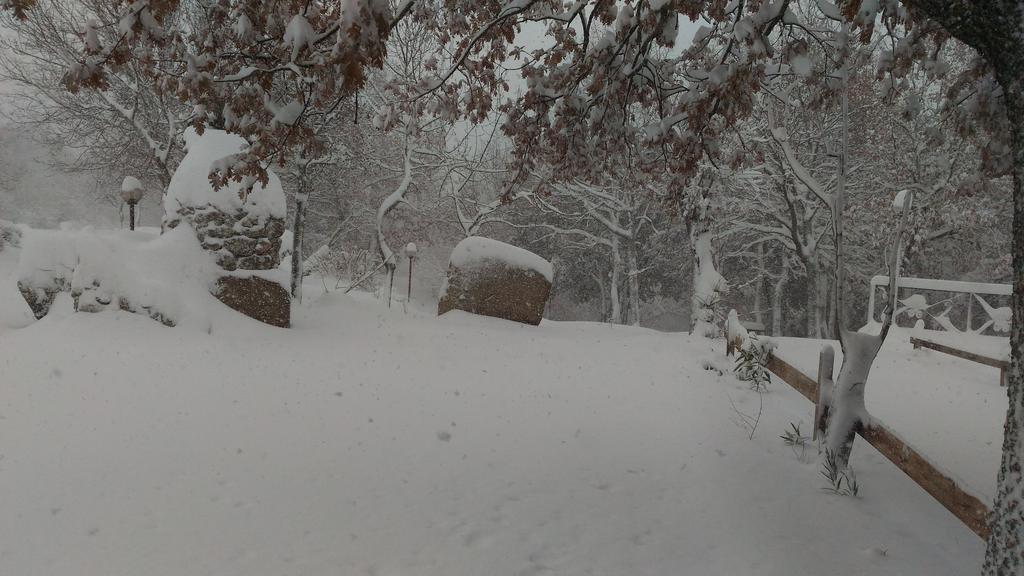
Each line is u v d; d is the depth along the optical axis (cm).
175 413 536
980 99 458
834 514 380
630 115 595
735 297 3297
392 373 743
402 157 2539
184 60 444
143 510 351
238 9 439
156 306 904
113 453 437
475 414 576
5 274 1316
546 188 714
